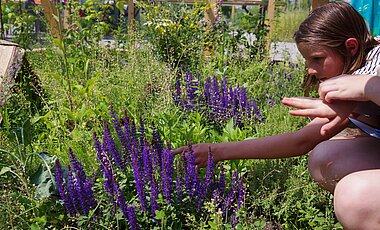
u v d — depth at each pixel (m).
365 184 1.89
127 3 6.93
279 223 2.43
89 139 3.13
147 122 3.25
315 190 2.55
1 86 3.53
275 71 4.75
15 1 7.04
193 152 2.26
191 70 5.08
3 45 3.89
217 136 3.00
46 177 2.45
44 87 4.13
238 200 2.28
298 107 2.12
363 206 1.87
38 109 4.16
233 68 4.90
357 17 2.25
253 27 6.20
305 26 2.29
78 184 2.20
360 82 1.93
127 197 2.41
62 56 4.01
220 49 5.71
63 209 2.39
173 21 6.30
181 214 2.26
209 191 2.29
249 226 2.25
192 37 6.06
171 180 2.21
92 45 5.44
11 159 2.55
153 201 2.18
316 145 2.38
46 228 2.22
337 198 1.98
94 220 2.23
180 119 3.44
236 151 2.39
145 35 6.06
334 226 2.32
